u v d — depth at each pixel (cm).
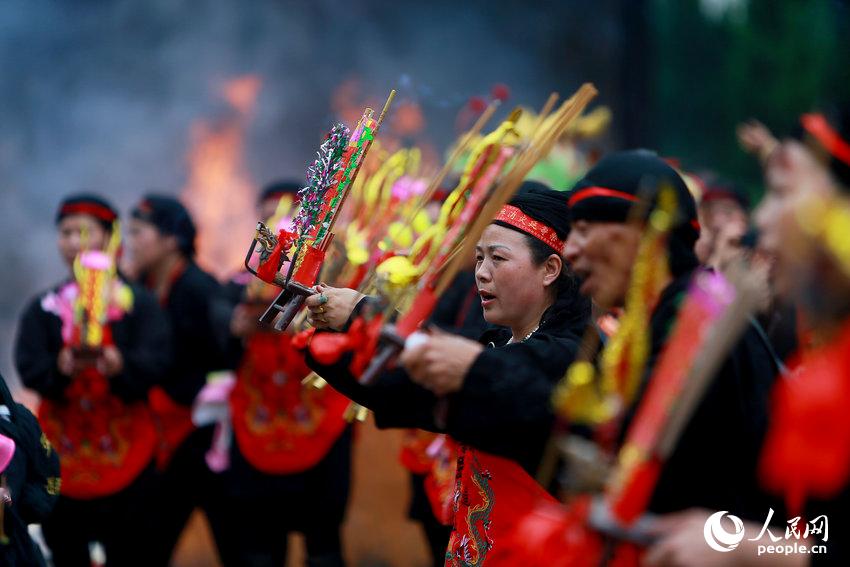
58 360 996
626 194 448
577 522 378
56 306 1018
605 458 382
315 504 1053
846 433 346
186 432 1106
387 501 1283
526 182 692
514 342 584
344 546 1265
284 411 1049
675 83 3922
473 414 459
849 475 373
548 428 455
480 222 476
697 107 3938
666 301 445
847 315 355
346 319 561
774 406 407
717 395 449
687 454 452
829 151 357
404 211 717
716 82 3950
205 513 1134
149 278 1146
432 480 948
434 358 454
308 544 1069
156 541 1066
